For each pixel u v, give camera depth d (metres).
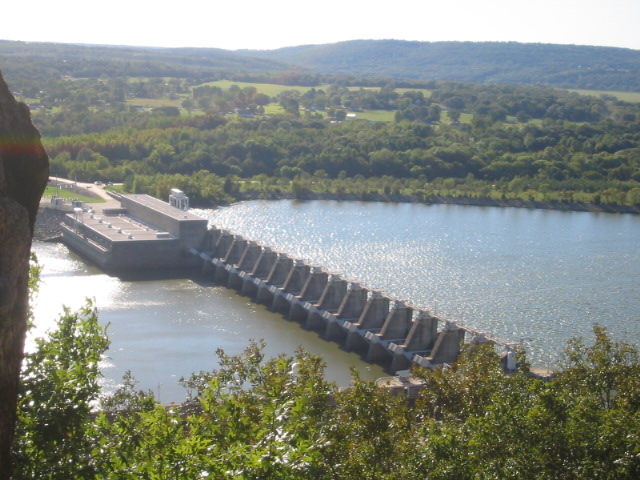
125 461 43.16
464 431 65.94
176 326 180.88
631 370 75.38
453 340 152.75
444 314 186.38
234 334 177.62
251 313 197.25
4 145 40.12
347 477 57.66
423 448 63.53
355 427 66.56
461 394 74.75
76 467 42.41
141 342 166.25
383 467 64.31
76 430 43.62
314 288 195.62
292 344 174.88
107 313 189.50
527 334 171.50
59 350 46.78
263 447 44.19
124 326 178.25
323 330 186.75
